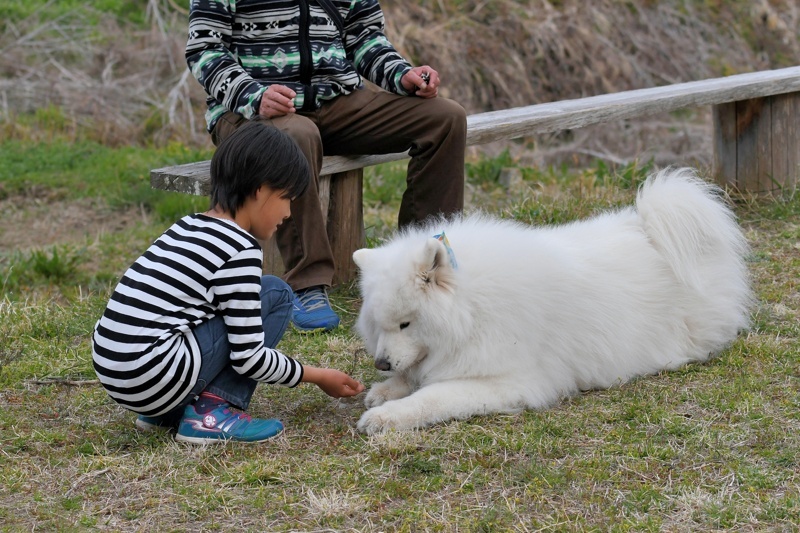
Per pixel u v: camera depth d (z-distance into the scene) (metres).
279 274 4.74
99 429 3.18
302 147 4.00
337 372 3.20
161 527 2.53
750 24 13.77
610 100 5.98
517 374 3.31
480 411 3.22
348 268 5.01
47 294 5.84
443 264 3.20
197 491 2.71
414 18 12.33
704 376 3.57
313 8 4.25
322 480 2.77
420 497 2.67
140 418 3.19
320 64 4.28
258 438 3.04
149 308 2.79
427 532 2.48
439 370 3.34
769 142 6.41
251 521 2.55
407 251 3.26
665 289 3.75
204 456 2.93
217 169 2.96
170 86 10.99
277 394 3.53
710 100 6.10
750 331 4.02
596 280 3.57
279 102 3.95
